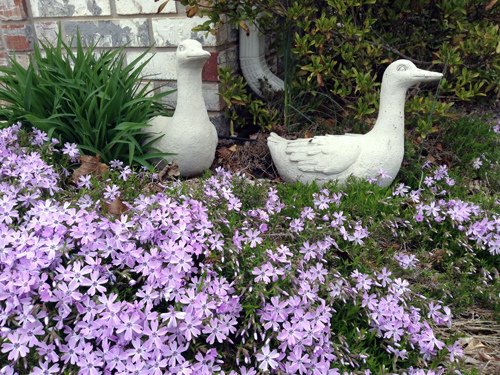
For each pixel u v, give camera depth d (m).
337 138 2.54
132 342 1.47
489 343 1.91
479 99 3.88
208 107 3.50
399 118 2.49
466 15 3.25
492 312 2.07
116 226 1.64
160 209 1.78
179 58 2.63
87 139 2.68
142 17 3.45
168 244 1.65
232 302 1.56
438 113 2.90
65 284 1.50
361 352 1.62
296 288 1.63
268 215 2.08
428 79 2.41
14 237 1.59
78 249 1.68
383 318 1.70
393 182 2.75
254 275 1.67
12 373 1.41
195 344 1.53
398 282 1.83
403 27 3.46
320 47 3.00
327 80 3.55
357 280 1.79
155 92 3.64
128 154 2.82
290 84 3.41
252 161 3.14
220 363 1.54
